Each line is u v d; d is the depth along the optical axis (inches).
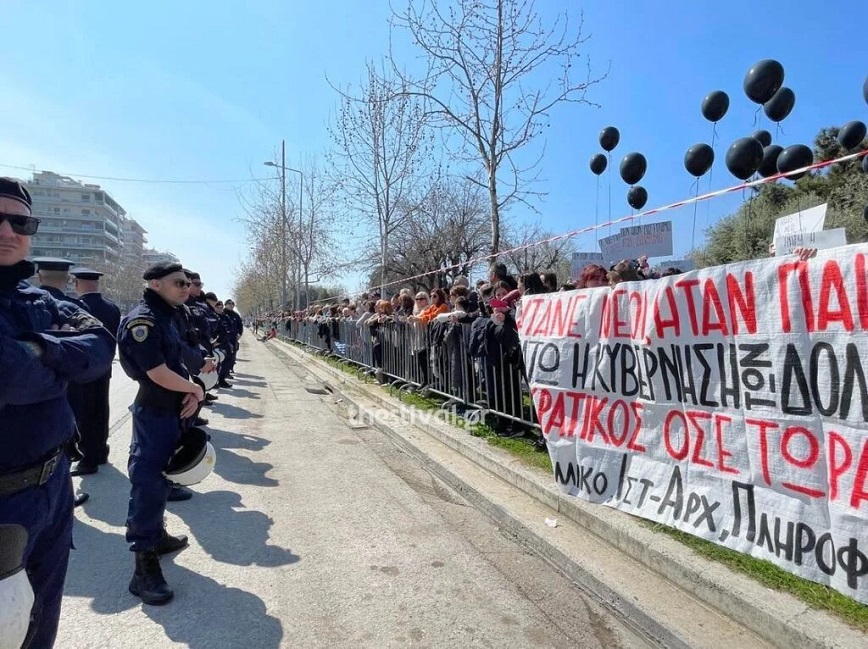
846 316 107.7
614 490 159.6
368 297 575.8
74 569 140.0
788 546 116.3
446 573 139.0
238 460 240.2
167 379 128.4
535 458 209.8
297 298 1153.4
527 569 142.2
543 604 125.0
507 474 199.3
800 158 288.7
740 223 696.4
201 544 154.9
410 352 373.7
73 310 89.1
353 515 177.8
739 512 127.3
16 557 67.4
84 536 160.7
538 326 189.9
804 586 111.3
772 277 121.2
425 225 1117.1
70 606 122.1
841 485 107.5
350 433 300.7
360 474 223.3
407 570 140.4
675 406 143.9
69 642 108.1
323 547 153.6
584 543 147.8
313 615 119.0
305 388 487.8
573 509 162.9
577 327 174.4
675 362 143.7
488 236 1197.1
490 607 123.2
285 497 194.4
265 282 1854.1
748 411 125.5
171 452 133.3
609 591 124.3
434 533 164.4
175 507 183.2
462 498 196.4
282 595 127.5
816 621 99.4
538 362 187.6
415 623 116.3
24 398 71.7
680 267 412.5
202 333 310.7
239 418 335.6
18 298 80.8
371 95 562.9
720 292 132.2
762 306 122.9
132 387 460.8
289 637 110.7
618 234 316.2
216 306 449.4
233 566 141.9
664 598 119.1
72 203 4443.9
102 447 222.8
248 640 109.5
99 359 83.7
